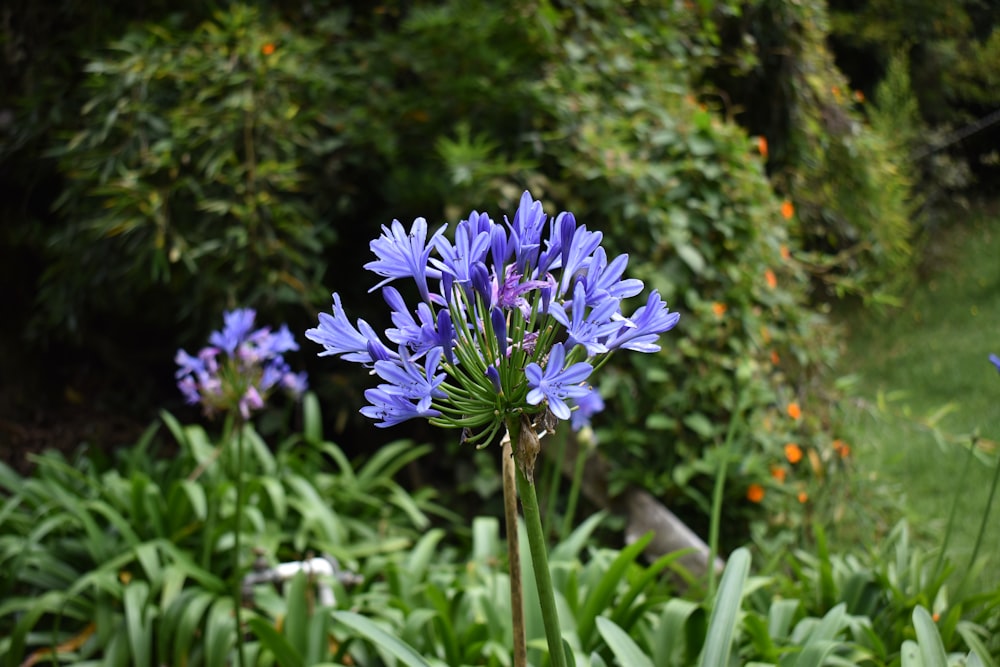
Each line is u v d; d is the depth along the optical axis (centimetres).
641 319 135
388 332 135
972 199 1077
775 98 593
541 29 420
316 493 382
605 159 404
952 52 1065
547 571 135
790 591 312
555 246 133
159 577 314
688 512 411
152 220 415
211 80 421
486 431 134
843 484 428
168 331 525
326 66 440
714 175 417
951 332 768
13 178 516
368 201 455
